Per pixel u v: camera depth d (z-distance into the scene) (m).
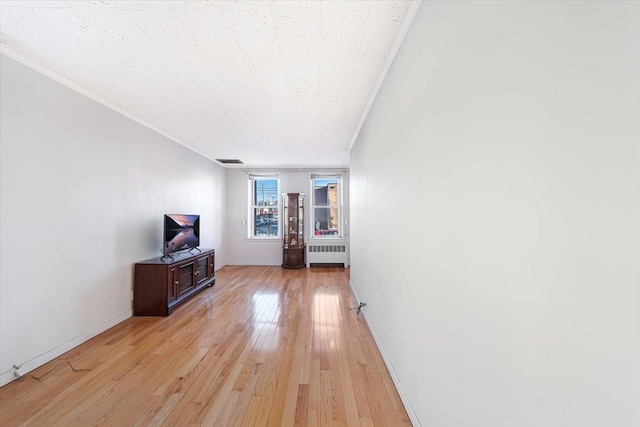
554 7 0.62
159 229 3.89
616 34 0.49
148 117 3.34
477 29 0.92
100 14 1.61
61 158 2.40
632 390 0.48
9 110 2.00
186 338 2.72
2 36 1.82
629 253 0.48
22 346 2.06
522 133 0.71
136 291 3.35
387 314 2.18
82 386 1.94
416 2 1.48
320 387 1.93
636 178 0.46
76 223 2.55
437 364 1.25
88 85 2.51
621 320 0.49
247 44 1.90
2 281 1.95
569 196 0.59
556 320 0.62
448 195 1.14
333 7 1.55
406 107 1.70
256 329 2.95
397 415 1.66
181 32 1.78
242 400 1.80
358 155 3.87
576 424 0.57
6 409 1.71
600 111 0.52
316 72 2.27
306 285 4.85
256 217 6.84
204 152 5.20
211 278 4.71
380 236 2.44
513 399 0.75
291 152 5.19
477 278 0.93
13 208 2.02
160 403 1.77
